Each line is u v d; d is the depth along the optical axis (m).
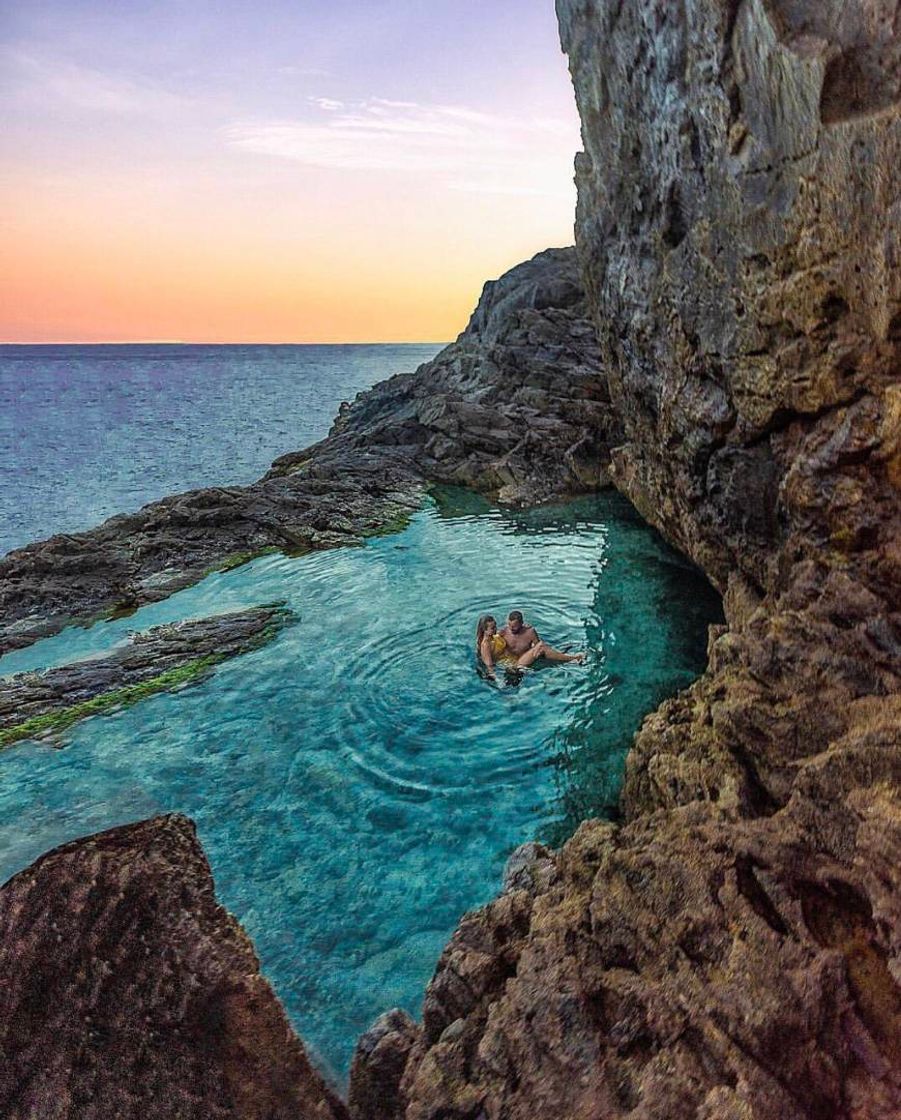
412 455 24.27
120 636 12.34
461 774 7.68
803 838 3.58
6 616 13.31
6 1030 2.15
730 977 2.98
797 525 6.73
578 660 10.09
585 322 27.95
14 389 122.69
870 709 4.32
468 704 9.12
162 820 2.69
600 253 14.47
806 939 3.10
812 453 6.38
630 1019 2.99
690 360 9.45
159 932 2.39
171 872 2.52
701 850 3.68
